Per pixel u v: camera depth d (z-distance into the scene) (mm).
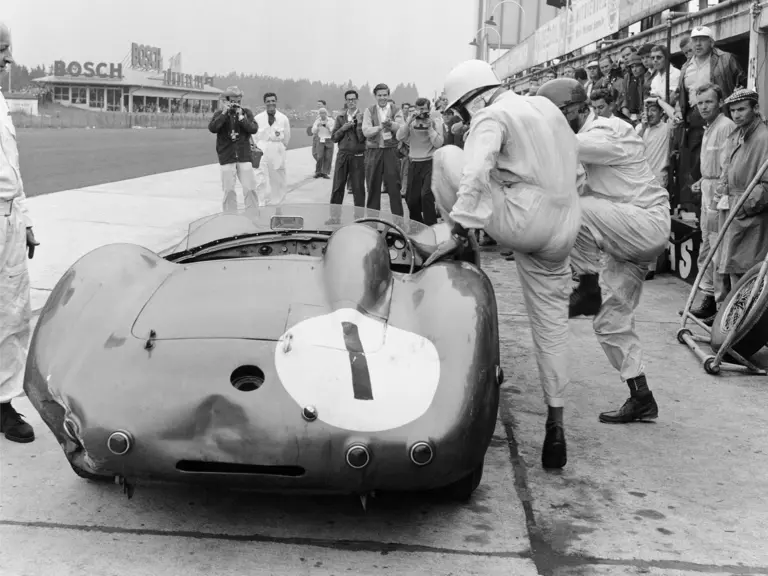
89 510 3387
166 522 3301
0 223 3971
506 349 6094
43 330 3293
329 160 20812
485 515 3445
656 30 10477
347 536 3223
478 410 2988
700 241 8430
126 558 3016
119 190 14594
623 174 4395
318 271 3738
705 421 4703
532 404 4926
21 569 2920
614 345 4598
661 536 3307
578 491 3725
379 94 11844
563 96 4355
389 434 2822
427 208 11164
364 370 3000
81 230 10008
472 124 3785
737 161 6320
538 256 3889
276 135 13477
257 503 3480
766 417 4785
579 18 15078
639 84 10406
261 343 3109
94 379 3006
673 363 5836
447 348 3146
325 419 2834
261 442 2811
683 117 9000
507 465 4004
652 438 4422
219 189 15484
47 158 22781
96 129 59750
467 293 3434
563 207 3828
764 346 5734
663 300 7914
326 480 2842
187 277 3717
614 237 4359
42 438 4184
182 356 3045
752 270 5824
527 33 34312
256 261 3910
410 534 3254
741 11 8953
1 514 3334
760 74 8305
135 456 2844
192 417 2861
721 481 3875
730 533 3350
